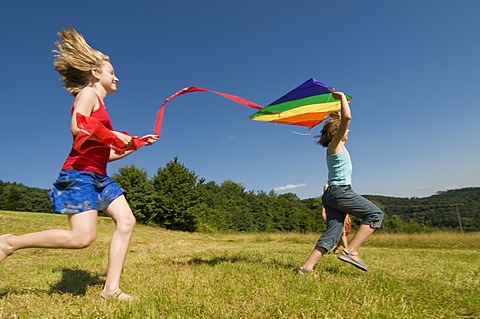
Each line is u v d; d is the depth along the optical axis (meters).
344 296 2.43
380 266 4.47
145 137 3.04
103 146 2.63
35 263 5.11
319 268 3.90
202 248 9.37
